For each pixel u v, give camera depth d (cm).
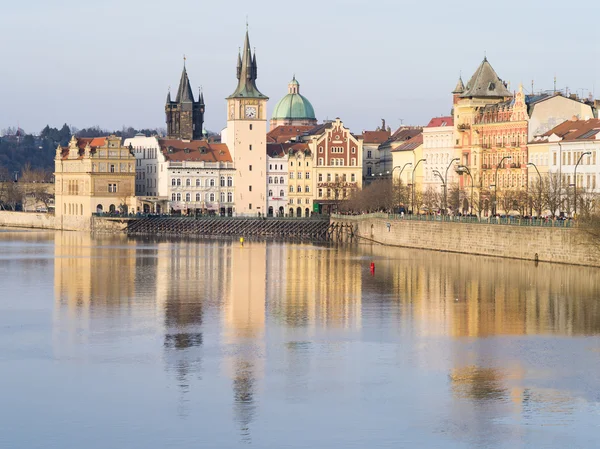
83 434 12544
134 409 13338
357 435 12531
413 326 18162
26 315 19238
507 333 17538
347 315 19288
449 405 13512
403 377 14738
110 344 16650
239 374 14838
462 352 16162
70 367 15175
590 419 13025
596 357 15838
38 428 12731
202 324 18350
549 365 15375
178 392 14000
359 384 14375
